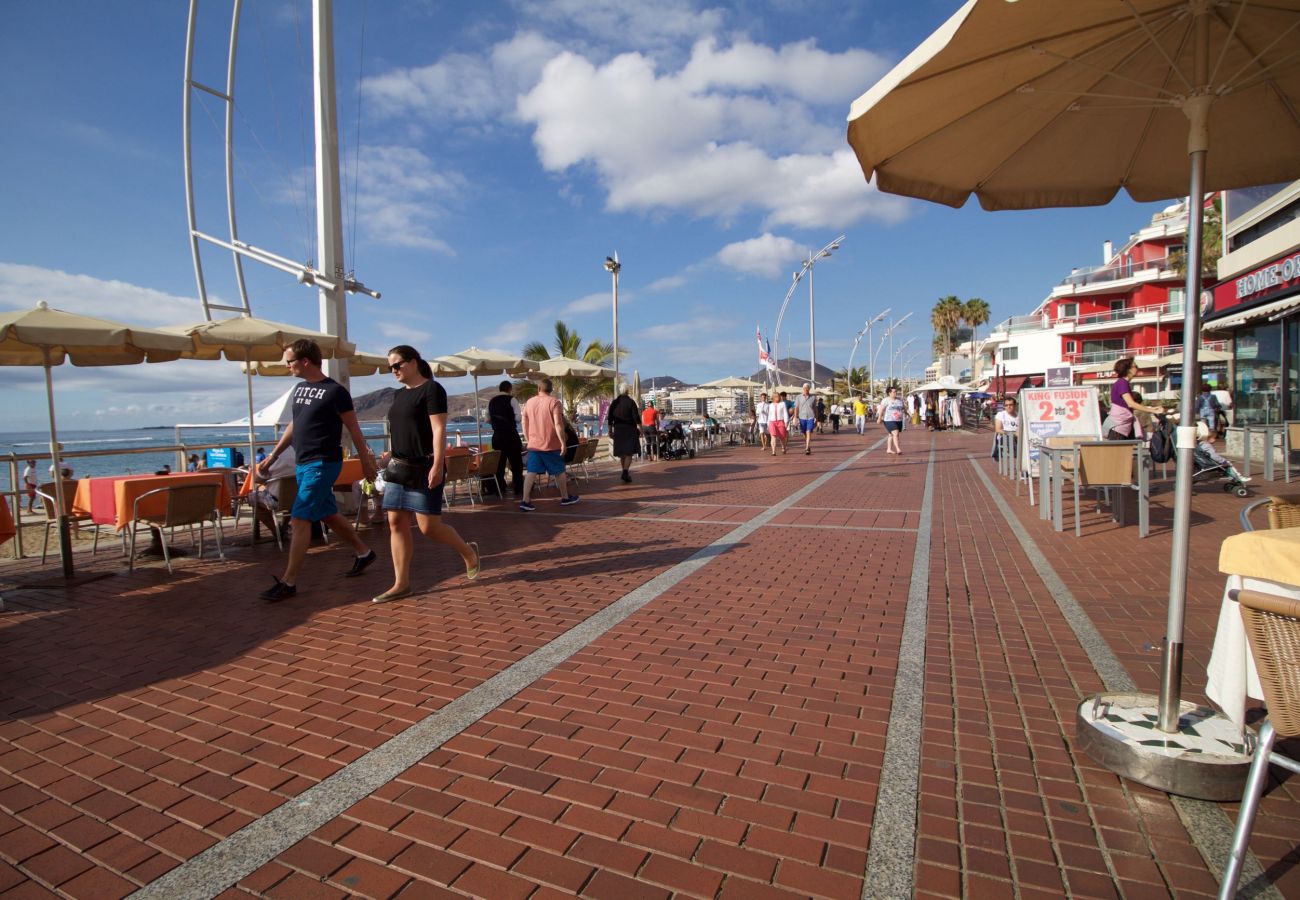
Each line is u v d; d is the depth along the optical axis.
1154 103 2.79
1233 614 2.55
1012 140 3.66
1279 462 14.97
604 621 4.91
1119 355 46.75
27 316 6.37
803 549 7.20
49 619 5.25
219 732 3.35
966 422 42.78
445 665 4.15
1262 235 17.47
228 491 7.56
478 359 14.45
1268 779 2.66
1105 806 2.57
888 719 3.30
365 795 2.77
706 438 27.09
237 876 2.31
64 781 2.94
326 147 11.28
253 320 8.67
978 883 2.19
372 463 6.06
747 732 3.21
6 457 7.62
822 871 2.26
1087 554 6.63
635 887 2.21
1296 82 3.33
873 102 2.80
